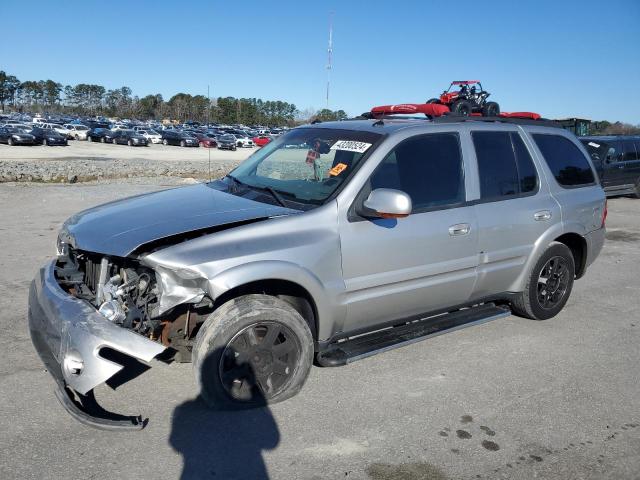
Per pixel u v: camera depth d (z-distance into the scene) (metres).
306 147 4.57
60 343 3.33
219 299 3.70
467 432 3.59
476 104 5.57
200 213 3.86
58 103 177.62
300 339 3.74
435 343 5.00
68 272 3.99
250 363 3.62
